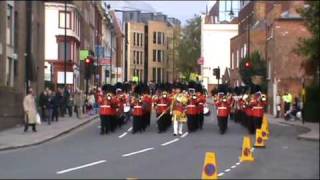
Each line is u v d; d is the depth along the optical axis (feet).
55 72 306.35
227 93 185.88
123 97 157.79
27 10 189.06
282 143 118.73
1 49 169.17
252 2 351.46
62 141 121.60
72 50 322.14
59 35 313.94
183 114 135.13
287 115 204.74
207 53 465.88
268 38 266.57
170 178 67.77
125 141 119.34
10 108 152.56
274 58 244.63
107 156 91.81
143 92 150.51
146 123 149.07
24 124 151.23
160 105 143.33
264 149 106.11
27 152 99.96
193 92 150.30
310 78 218.59
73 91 246.88
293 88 236.63
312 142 122.11
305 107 199.21
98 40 452.76
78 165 80.18
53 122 175.83
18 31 192.85
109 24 515.09
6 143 112.68
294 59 238.48
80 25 357.00
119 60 584.40
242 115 167.53
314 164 84.48
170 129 151.23
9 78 183.73
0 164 82.33
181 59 529.04
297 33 240.12
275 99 234.79
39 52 218.18
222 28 464.65
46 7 313.53
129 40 622.54
